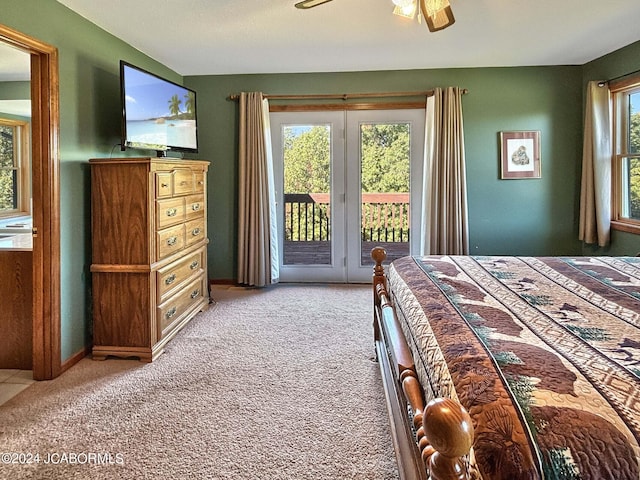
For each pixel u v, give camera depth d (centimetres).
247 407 232
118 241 294
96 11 298
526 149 474
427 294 181
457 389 104
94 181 294
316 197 504
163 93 363
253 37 360
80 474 179
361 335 340
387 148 491
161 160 306
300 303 429
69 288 289
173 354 306
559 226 480
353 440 202
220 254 508
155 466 183
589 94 434
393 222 499
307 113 492
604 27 346
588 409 90
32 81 265
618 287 192
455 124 462
